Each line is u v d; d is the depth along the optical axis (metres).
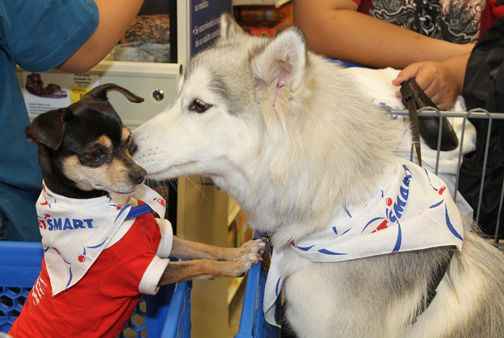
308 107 1.37
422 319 1.44
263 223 1.54
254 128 1.41
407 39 2.12
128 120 1.95
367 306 1.40
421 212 1.38
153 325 1.71
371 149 1.42
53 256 1.47
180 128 1.47
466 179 1.74
